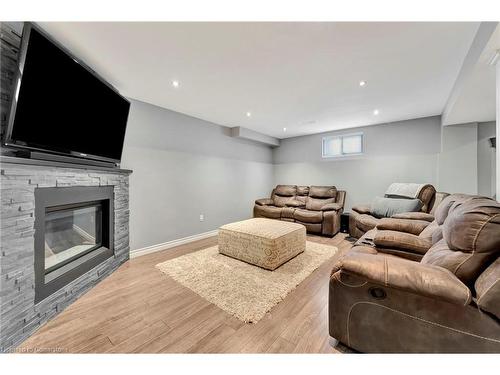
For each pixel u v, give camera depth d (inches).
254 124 168.6
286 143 219.9
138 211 116.3
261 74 88.9
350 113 140.7
